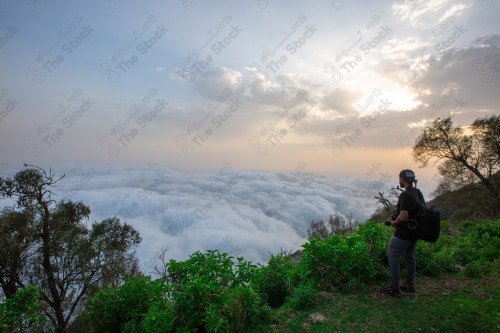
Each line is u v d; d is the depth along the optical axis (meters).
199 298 3.69
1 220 16.88
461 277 5.27
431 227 4.17
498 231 7.56
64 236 18.77
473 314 3.64
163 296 4.51
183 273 4.69
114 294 4.86
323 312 4.18
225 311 3.70
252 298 4.11
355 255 5.14
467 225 13.39
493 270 5.47
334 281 5.11
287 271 5.77
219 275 4.60
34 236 18.00
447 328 3.38
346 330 3.60
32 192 18.81
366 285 5.03
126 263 21.53
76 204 21.50
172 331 3.54
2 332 4.54
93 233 21.09
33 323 5.09
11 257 16.28
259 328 3.99
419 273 5.57
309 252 5.37
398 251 4.41
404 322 3.64
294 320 4.10
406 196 4.28
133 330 4.16
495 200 26.56
